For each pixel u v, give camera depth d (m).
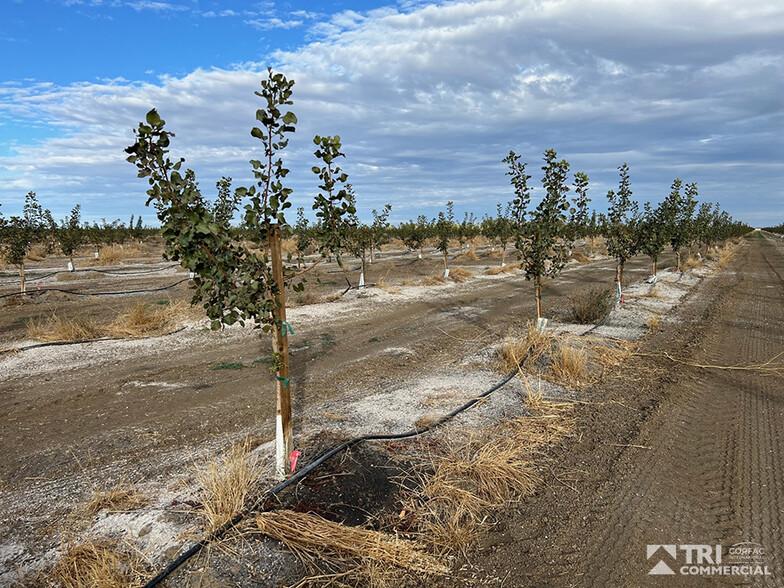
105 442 5.45
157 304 13.87
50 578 3.27
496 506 4.24
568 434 5.71
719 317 13.09
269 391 7.16
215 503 3.87
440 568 3.48
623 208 13.48
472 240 40.94
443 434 5.46
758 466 4.99
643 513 4.16
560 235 9.38
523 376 7.41
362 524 3.88
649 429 5.89
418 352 9.41
